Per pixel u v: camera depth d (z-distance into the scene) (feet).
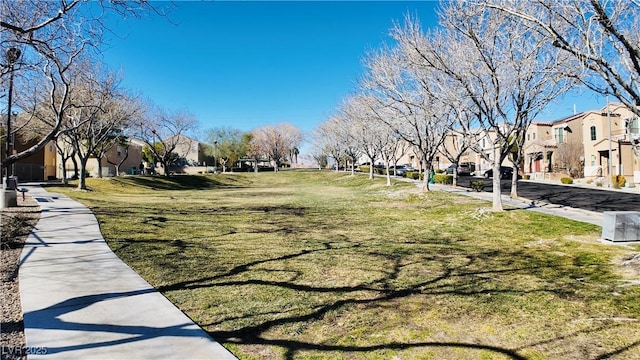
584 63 17.94
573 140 115.44
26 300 13.76
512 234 29.71
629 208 42.52
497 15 30.89
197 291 15.44
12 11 21.50
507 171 109.09
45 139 23.56
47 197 47.62
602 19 15.69
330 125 124.47
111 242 23.80
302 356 10.32
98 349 10.26
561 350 10.89
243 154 204.74
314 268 19.56
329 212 45.73
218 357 10.09
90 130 62.13
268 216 41.68
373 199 61.31
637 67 16.11
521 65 32.19
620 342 11.38
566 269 19.69
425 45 36.94
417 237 29.35
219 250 23.35
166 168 114.73
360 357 10.32
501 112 34.94
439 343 11.21
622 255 22.11
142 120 95.76
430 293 15.72
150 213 39.45
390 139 79.05
